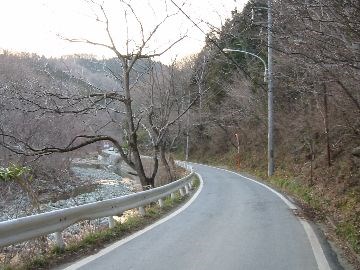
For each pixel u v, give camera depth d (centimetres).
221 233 1040
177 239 965
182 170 4056
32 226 721
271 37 693
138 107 2358
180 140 6544
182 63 2783
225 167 4819
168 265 742
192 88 2927
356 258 823
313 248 894
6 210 1346
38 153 1470
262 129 4147
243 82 3741
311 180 2033
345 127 1838
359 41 593
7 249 817
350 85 816
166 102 2230
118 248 867
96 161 7056
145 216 1283
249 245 910
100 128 1783
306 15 595
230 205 1589
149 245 899
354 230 1003
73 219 860
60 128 2484
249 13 743
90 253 819
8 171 980
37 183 2314
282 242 946
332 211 1394
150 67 2053
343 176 1705
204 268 728
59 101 1582
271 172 2988
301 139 2894
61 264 734
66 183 2791
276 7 631
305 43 632
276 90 2233
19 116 2052
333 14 573
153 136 2117
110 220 1048
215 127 5650
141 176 1808
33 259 726
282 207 1536
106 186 3916
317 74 759
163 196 1550
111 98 1659
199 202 1684
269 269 730
